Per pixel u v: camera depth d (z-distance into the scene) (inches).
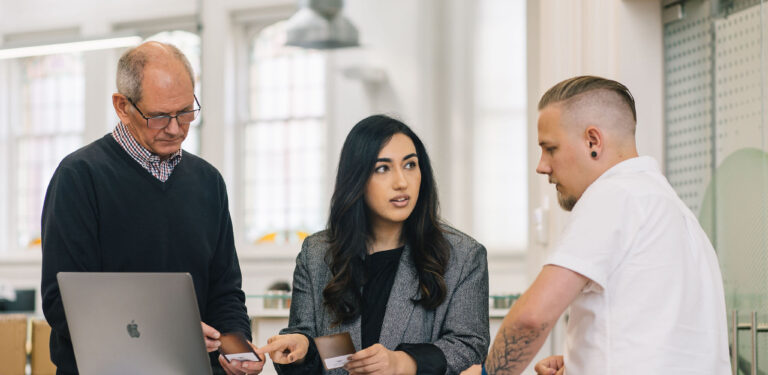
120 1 353.4
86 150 85.0
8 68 375.9
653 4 113.8
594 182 62.6
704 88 102.3
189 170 90.0
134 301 68.9
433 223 80.0
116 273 68.9
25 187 374.9
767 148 87.0
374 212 80.8
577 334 62.1
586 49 121.2
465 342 76.0
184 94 82.4
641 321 58.9
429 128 320.8
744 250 92.6
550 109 65.0
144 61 81.5
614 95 63.8
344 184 79.4
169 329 68.7
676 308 58.9
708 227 102.0
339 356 68.3
